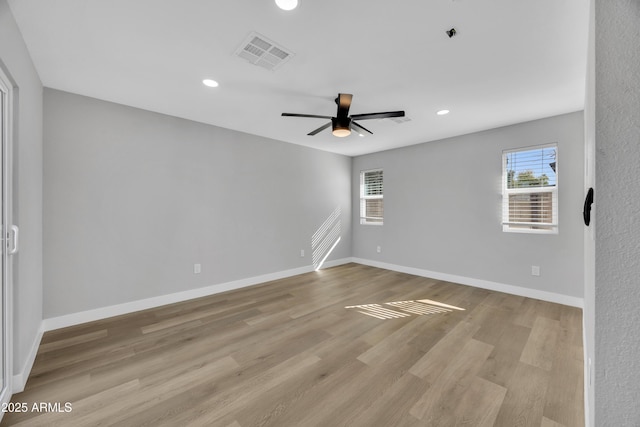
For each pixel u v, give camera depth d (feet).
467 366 6.67
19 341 5.81
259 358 7.08
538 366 6.64
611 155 2.65
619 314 2.65
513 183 12.40
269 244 14.69
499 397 5.58
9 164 5.56
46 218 8.55
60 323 8.80
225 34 6.14
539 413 5.14
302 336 8.28
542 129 11.42
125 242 10.12
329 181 17.93
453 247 14.29
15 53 5.60
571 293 10.80
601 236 2.71
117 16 5.53
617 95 2.62
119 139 9.96
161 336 8.29
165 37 6.23
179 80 8.23
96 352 7.36
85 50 6.70
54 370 6.54
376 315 9.89
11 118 5.61
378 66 7.44
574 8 5.25
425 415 5.13
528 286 11.88
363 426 4.88
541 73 7.76
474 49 6.66
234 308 10.62
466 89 8.77
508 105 10.04
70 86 8.59
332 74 7.87
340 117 8.95
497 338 8.08
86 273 9.31
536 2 5.16
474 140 13.46
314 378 6.24
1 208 5.40
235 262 13.28
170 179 11.20
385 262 17.47
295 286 13.62
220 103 9.95
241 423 4.95
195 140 11.91
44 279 8.52
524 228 12.16
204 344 7.80
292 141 15.31
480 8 5.33
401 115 8.66
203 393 5.75
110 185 9.78
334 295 12.20
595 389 2.78
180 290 11.48
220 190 12.73
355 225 19.31
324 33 6.10
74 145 9.08
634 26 2.56
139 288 10.44
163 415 5.14
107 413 5.18
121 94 9.20
